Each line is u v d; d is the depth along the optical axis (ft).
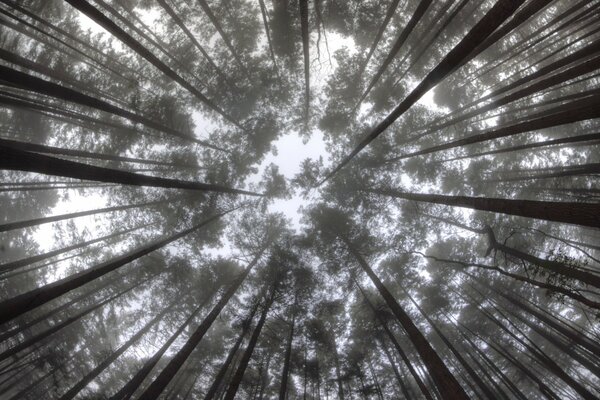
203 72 60.34
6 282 57.31
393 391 65.57
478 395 53.26
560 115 24.77
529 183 57.11
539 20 59.31
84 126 55.57
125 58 59.62
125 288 63.36
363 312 67.05
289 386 69.21
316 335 59.26
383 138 61.21
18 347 39.50
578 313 65.10
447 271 64.85
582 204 19.04
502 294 52.44
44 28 52.31
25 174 58.75
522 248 56.29
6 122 53.78
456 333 66.69
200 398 65.67
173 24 58.85
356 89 61.93
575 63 51.55
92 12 27.48
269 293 54.75
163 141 60.49
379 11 53.42
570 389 64.03
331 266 62.28
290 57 59.52
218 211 62.69
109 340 69.87
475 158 62.39
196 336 35.17
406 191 58.95
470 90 63.67
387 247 62.54
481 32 19.58
